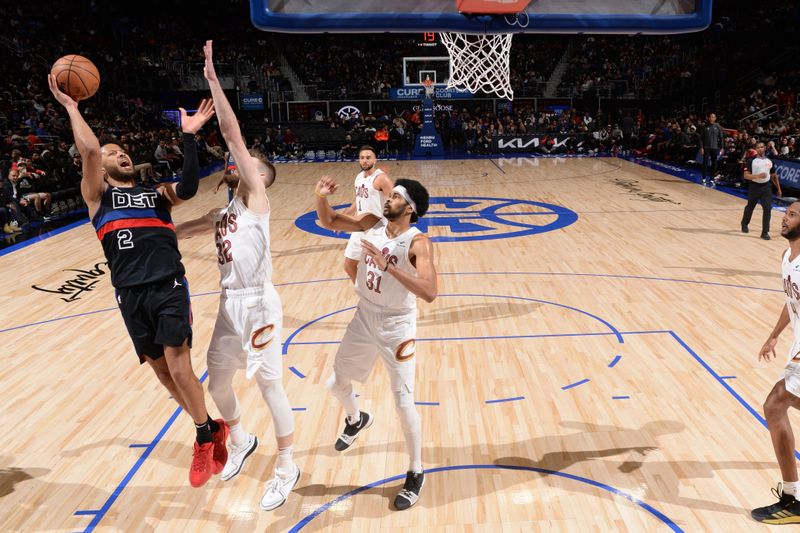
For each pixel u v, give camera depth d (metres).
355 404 3.91
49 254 9.66
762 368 5.21
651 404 4.66
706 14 6.49
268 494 3.45
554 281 7.75
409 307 3.46
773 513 3.36
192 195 3.17
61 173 13.81
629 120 23.23
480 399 4.80
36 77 20.33
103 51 23.95
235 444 3.66
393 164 20.98
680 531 3.31
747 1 25.45
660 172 17.53
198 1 28.95
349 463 4.01
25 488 3.81
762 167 9.49
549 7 6.40
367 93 26.88
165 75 25.16
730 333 5.97
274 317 3.33
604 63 27.69
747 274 7.85
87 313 6.98
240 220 3.24
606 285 7.54
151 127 22.20
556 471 3.87
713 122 15.16
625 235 10.12
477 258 8.94
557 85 26.84
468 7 6.23
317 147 24.36
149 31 27.64
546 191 14.72
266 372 3.32
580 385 4.98
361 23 6.22
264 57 28.72
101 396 4.99
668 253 8.94
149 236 3.12
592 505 3.54
